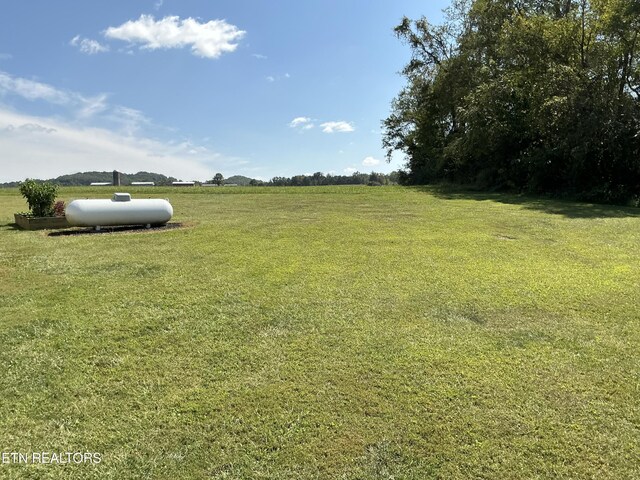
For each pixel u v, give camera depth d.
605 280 5.79
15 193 21.03
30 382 3.21
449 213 12.68
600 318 4.48
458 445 2.56
